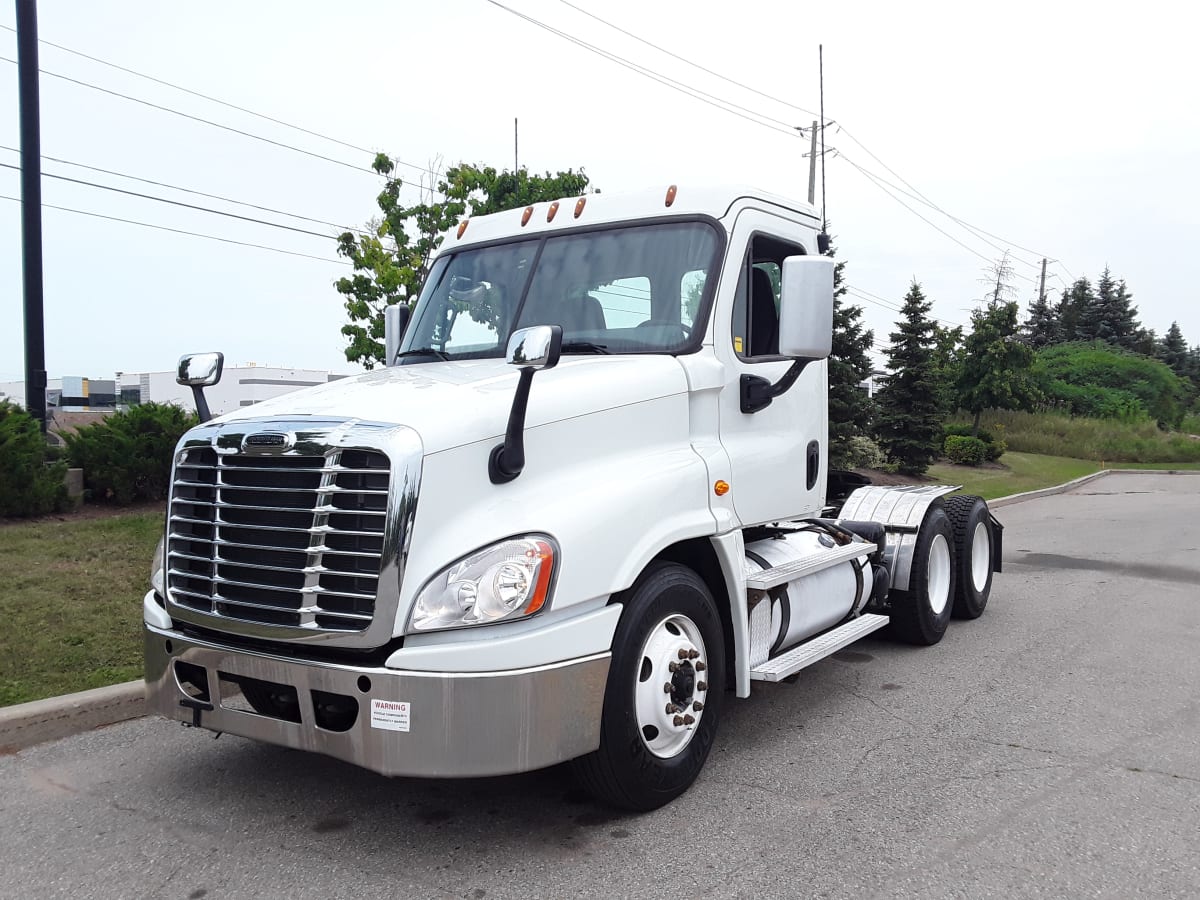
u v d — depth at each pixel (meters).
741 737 5.11
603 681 3.72
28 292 11.18
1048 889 3.46
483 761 3.38
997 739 5.10
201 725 3.86
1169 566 11.49
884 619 6.09
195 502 3.85
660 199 4.94
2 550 8.14
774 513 5.05
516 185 15.21
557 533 3.61
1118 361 57.16
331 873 3.55
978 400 34.88
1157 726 5.34
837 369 22.50
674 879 3.51
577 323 4.88
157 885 3.46
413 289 13.83
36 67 11.06
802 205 5.52
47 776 4.47
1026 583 10.27
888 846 3.79
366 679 3.36
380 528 3.41
